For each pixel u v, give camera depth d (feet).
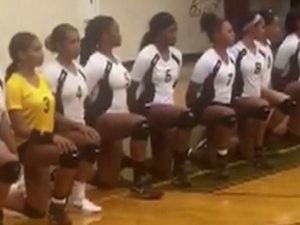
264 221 16.99
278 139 23.11
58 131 17.28
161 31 19.53
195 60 23.18
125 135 18.86
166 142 20.04
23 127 16.02
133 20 21.77
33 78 16.31
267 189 19.58
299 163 21.84
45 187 16.79
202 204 18.39
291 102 22.07
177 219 17.21
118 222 17.03
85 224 16.89
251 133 21.40
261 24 21.44
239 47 21.22
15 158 14.84
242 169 21.26
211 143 20.77
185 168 20.10
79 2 20.44
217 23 20.38
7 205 17.06
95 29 18.67
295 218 17.22
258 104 20.95
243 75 21.24
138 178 19.21
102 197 19.02
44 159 16.20
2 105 15.44
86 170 17.56
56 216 16.67
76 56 17.54
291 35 22.81
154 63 19.51
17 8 19.12
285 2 25.34
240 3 24.06
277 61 22.77
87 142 17.31
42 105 16.20
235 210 17.87
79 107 17.67
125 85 19.04
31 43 16.20
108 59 18.75
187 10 23.03
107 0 21.08
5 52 18.89
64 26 17.43
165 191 19.53
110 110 18.99
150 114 19.76
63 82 17.30
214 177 20.56
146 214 17.63
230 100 20.90
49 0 19.76
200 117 20.57
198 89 20.48
